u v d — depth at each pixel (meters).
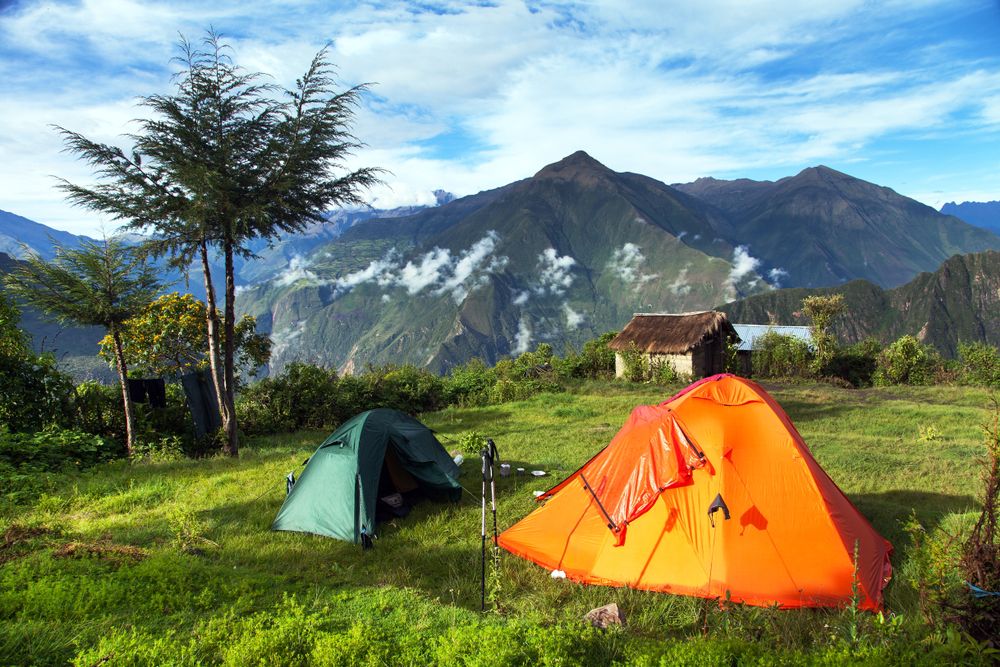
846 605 5.70
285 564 7.28
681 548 6.57
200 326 19.94
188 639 4.67
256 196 14.45
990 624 4.36
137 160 13.84
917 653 4.19
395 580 6.76
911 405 19.92
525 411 20.64
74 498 10.23
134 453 14.42
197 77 13.90
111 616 5.00
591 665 4.52
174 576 5.96
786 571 6.23
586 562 6.97
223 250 15.23
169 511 9.45
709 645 4.48
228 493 10.76
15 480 10.59
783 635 5.24
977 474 10.59
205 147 14.04
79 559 6.38
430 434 11.42
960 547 4.85
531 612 5.73
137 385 16.00
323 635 4.68
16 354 14.61
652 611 5.86
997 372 26.70
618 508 7.00
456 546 7.89
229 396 15.27
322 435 18.14
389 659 4.45
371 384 21.95
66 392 15.46
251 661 4.22
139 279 14.87
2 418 14.03
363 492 8.48
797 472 6.73
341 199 16.22
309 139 14.56
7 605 4.89
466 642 4.64
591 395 25.12
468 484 11.05
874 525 8.21
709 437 6.96
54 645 4.34
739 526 6.50
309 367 20.41
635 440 7.39
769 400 7.28
